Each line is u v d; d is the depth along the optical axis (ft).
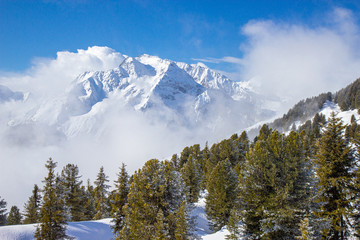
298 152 64.18
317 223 57.31
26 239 96.27
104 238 114.93
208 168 153.07
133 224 71.26
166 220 68.03
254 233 68.74
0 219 131.64
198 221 134.51
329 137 62.90
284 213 59.16
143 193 74.90
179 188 75.61
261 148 70.64
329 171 60.64
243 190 71.56
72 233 108.06
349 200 58.49
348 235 58.75
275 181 64.03
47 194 87.76
